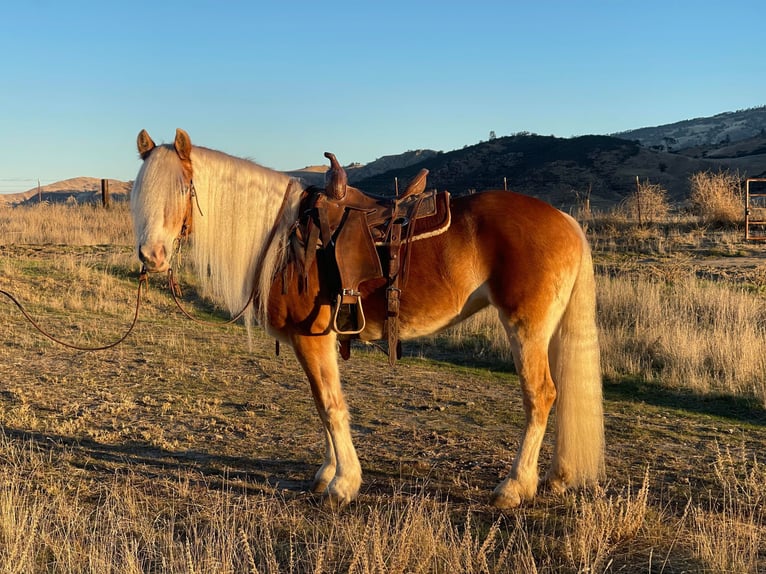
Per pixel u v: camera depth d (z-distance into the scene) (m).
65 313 12.51
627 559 3.88
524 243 4.57
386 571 3.59
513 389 8.31
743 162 71.44
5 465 5.40
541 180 72.50
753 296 12.03
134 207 4.51
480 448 5.99
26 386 7.95
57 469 5.39
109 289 14.34
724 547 3.73
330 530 4.20
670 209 23.61
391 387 8.32
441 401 7.68
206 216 4.75
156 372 8.78
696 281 13.20
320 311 4.66
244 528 4.25
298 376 8.77
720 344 8.98
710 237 18.27
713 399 7.80
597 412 4.77
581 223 20.27
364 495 4.88
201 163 4.73
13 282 14.41
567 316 4.77
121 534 4.09
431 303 4.67
